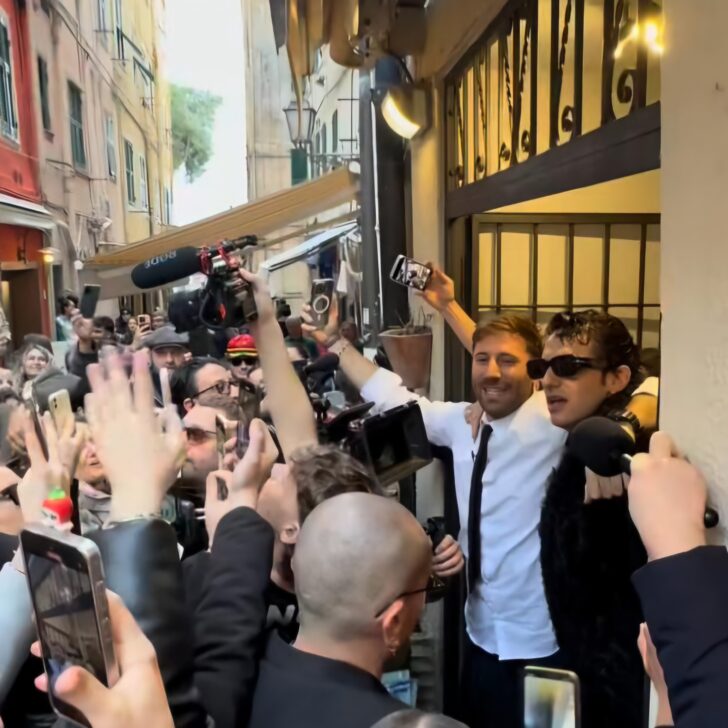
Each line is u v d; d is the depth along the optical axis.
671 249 1.05
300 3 2.80
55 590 0.75
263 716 1.02
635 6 1.42
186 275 1.72
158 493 1.01
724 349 0.92
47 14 7.36
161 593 0.93
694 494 0.88
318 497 1.35
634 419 1.23
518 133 2.26
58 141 7.61
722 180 0.92
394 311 4.01
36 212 6.64
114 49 10.82
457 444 2.30
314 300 2.65
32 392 1.85
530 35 2.13
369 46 2.91
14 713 1.08
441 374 3.24
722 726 0.69
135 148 12.50
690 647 0.74
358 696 1.00
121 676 0.73
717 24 0.91
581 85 1.72
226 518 1.20
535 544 1.96
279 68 13.25
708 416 0.96
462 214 2.90
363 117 4.19
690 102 0.99
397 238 4.01
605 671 1.58
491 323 2.06
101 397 1.05
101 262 5.35
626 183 3.09
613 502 1.53
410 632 1.09
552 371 1.56
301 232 5.91
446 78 3.10
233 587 1.11
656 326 3.17
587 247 3.13
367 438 1.81
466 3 2.54
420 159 3.57
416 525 1.11
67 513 0.87
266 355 1.74
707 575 0.78
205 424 1.69
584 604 1.60
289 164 13.43
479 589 2.11
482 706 2.12
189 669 0.94
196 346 2.78
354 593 1.03
